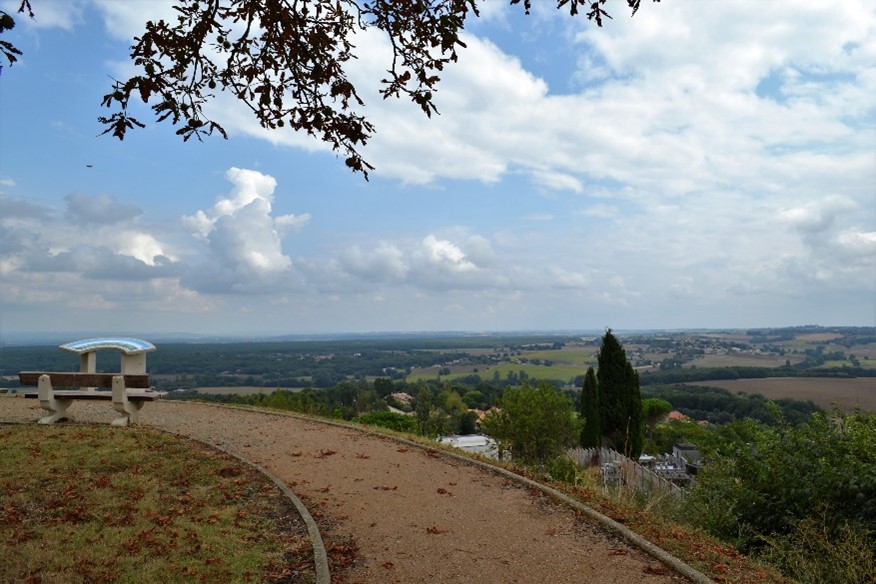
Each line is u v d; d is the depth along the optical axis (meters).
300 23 4.37
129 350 11.77
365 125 4.66
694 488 8.45
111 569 4.54
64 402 10.60
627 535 5.65
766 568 5.36
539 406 21.14
